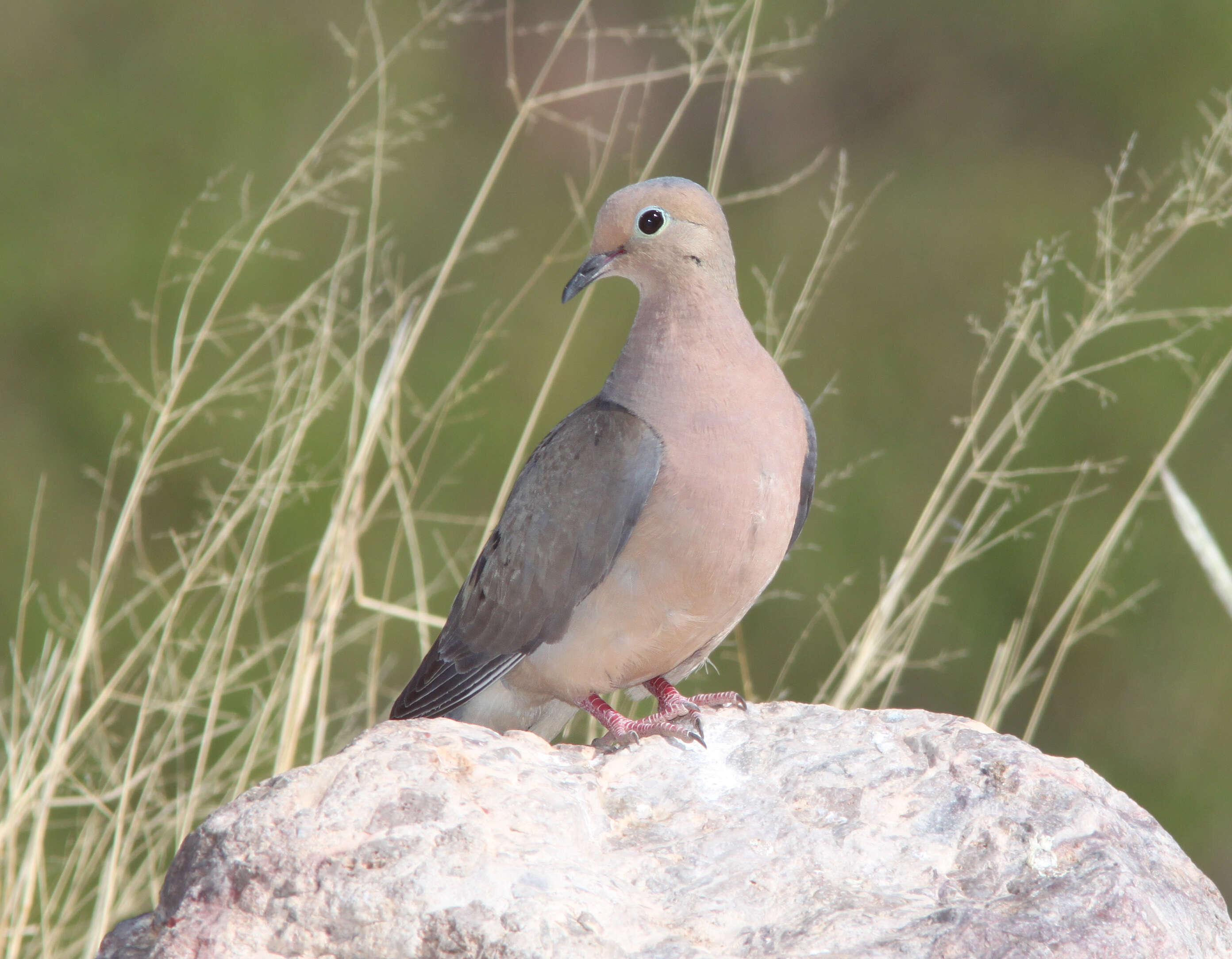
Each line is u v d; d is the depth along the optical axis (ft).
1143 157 51.55
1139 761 44.73
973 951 13.37
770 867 14.70
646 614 19.34
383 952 13.11
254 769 27.32
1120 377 46.24
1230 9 51.96
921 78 55.26
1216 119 47.73
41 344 50.16
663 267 19.36
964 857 14.90
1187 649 45.11
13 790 22.21
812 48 55.36
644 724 19.04
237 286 48.80
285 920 13.33
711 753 16.65
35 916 25.17
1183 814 43.98
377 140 27.48
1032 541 45.16
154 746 23.88
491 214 53.36
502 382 49.14
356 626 27.17
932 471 47.67
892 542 46.14
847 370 50.24
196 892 13.74
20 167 52.90
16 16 55.36
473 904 13.23
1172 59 52.37
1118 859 14.57
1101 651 45.37
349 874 13.47
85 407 48.62
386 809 14.06
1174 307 46.78
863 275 51.78
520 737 16.57
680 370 19.08
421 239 52.44
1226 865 43.65
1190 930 14.55
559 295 51.70
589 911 13.41
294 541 41.37
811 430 20.89
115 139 53.36
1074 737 45.29
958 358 49.49
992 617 44.73
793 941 13.58
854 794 15.72
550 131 55.01
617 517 19.01
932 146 54.29
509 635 19.89
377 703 33.50
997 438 24.47
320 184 27.40
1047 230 50.57
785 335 25.12
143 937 14.16
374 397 24.17
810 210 53.26
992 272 50.67
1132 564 44.98
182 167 52.80
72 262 50.78
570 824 14.65
